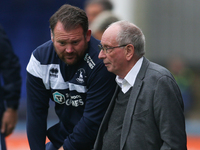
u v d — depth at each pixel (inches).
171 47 1026.1
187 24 1019.3
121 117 326.0
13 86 406.9
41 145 382.3
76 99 364.2
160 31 1007.6
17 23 1098.7
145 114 303.7
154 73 308.8
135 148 305.4
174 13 1008.9
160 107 296.8
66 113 374.9
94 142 361.7
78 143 356.2
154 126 303.4
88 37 348.8
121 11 904.3
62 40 328.5
